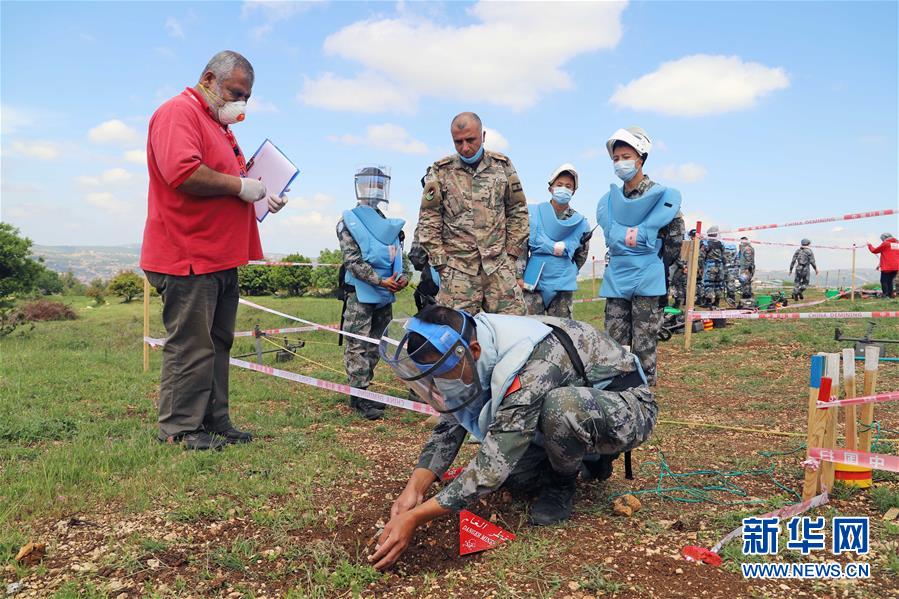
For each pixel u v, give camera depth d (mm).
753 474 3775
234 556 2662
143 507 3152
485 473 2631
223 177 3924
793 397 5883
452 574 2586
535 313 6633
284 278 20656
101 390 5996
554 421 2705
